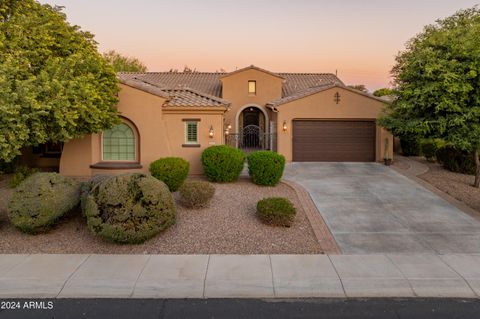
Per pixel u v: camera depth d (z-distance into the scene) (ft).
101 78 47.98
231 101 92.73
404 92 46.50
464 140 43.09
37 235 31.73
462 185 51.85
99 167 55.67
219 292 22.59
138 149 57.16
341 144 71.05
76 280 23.84
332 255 28.32
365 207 41.39
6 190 48.11
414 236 32.78
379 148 70.18
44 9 45.68
